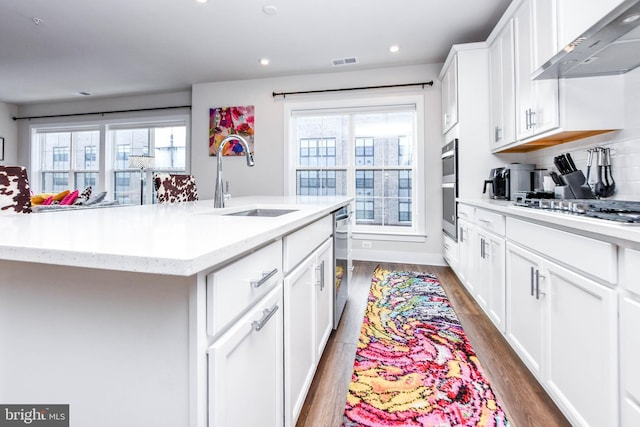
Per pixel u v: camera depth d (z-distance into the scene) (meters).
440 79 4.00
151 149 5.50
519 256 1.71
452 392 1.54
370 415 1.39
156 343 0.68
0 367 0.79
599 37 1.35
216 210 1.59
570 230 1.25
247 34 3.29
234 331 0.76
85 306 0.72
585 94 1.86
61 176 5.92
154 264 0.58
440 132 4.04
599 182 1.91
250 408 0.86
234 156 4.71
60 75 4.46
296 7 2.81
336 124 4.45
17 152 5.98
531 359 1.58
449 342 2.03
